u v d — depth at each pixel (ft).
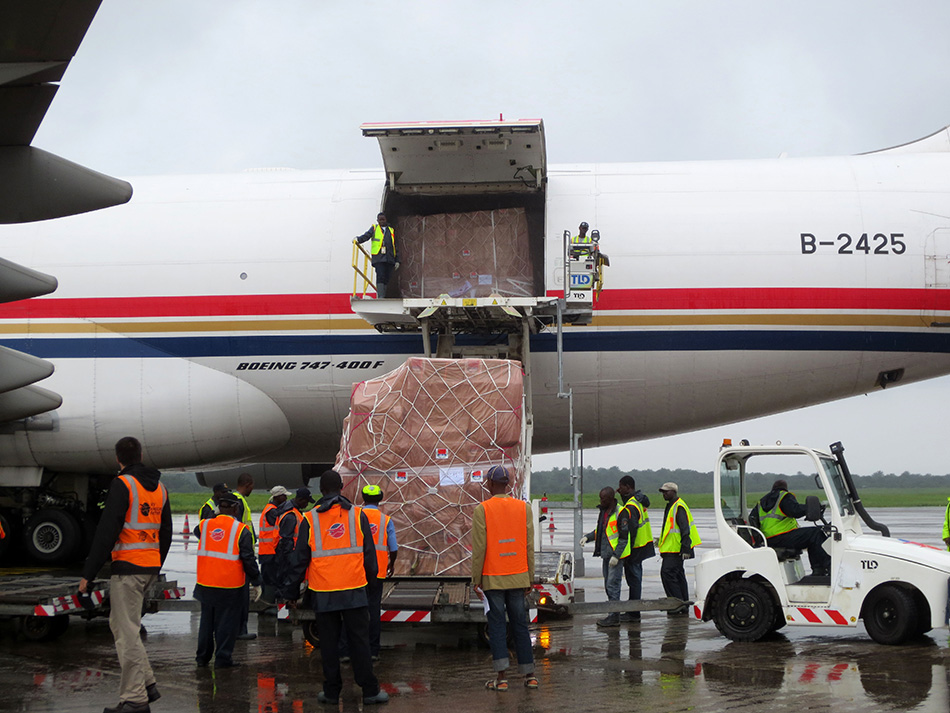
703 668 30.89
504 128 42.22
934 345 46.85
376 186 50.14
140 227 50.37
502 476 28.50
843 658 32.30
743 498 37.78
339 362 48.34
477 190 48.26
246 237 49.34
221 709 26.08
